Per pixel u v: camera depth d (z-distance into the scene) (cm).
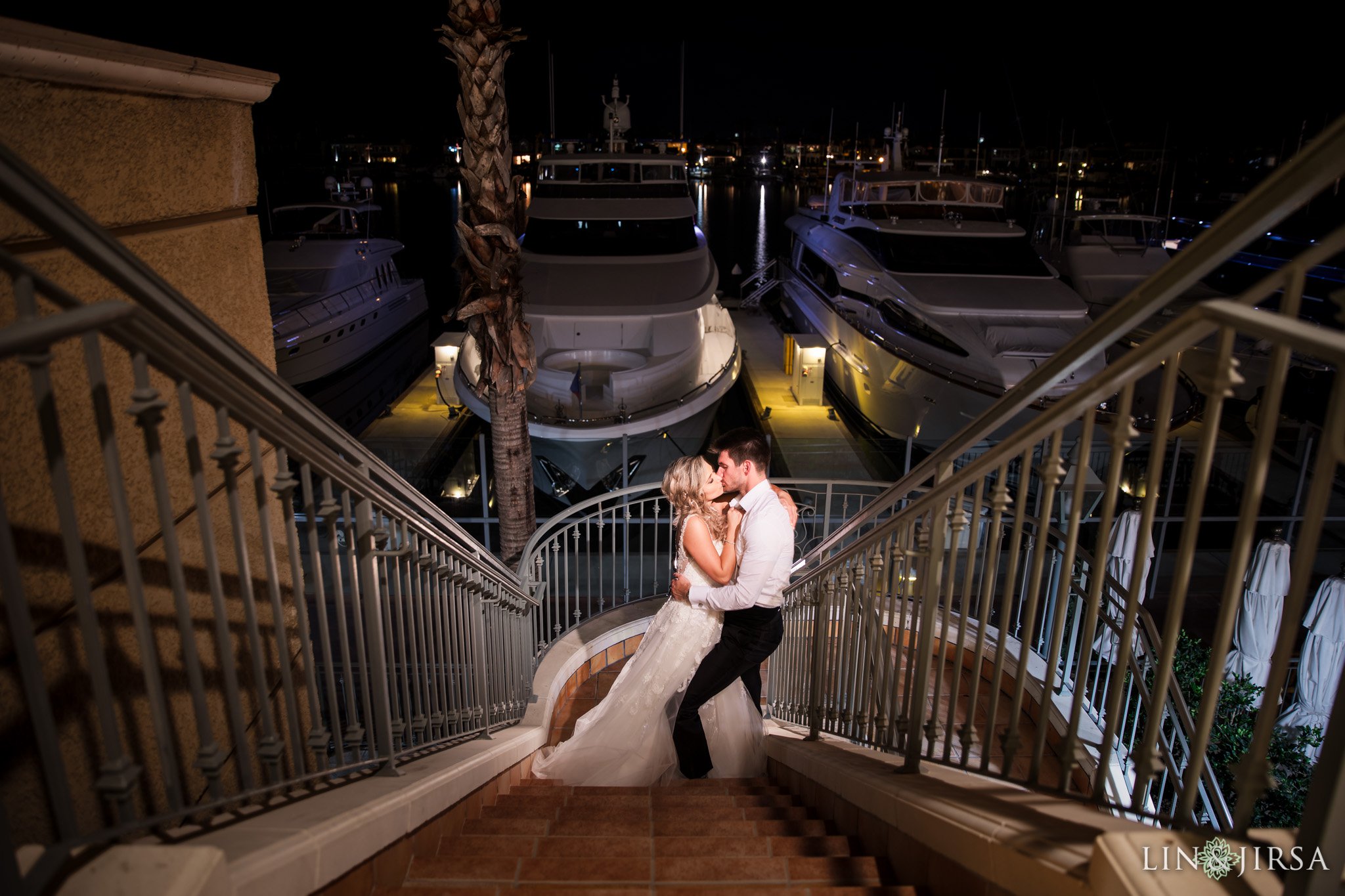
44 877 135
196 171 268
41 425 135
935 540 250
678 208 1586
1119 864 145
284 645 208
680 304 1334
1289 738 546
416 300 2417
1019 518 209
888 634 303
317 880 189
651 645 457
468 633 392
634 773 443
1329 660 574
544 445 1228
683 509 406
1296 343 124
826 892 231
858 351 1556
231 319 293
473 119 620
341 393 2014
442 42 602
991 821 190
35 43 192
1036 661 520
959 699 516
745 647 405
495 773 379
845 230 1772
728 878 255
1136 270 1956
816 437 1502
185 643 171
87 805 201
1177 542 1051
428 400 1723
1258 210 135
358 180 2347
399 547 282
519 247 668
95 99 221
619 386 1209
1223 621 148
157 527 239
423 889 230
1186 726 382
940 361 1365
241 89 279
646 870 258
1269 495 1168
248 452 288
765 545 377
